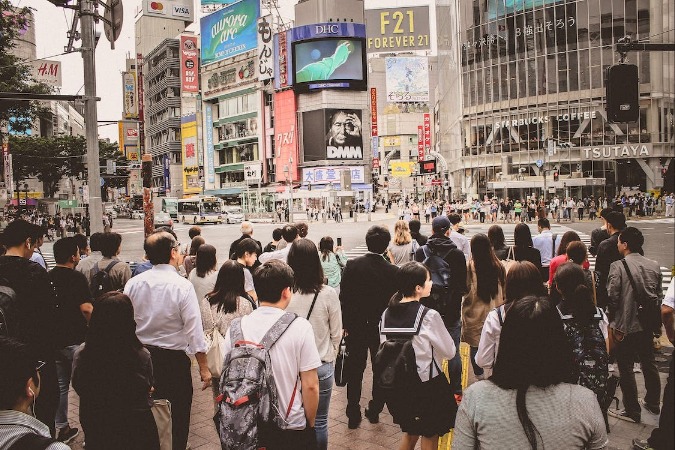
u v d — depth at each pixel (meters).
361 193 68.50
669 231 26.03
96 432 3.05
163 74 102.81
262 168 75.19
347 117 68.81
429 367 3.98
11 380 2.08
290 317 3.32
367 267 5.64
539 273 3.86
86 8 11.27
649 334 5.46
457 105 62.03
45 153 52.22
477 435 2.25
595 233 8.12
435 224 6.28
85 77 11.31
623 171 48.16
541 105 51.31
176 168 98.31
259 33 73.44
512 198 51.62
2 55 17.23
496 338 3.84
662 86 46.75
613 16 47.59
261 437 2.95
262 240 30.33
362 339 5.63
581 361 3.75
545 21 50.72
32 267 4.70
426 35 105.69
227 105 82.12
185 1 76.44
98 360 3.03
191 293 4.55
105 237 6.30
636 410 5.49
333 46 67.69
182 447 4.57
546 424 2.14
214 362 4.94
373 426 5.66
